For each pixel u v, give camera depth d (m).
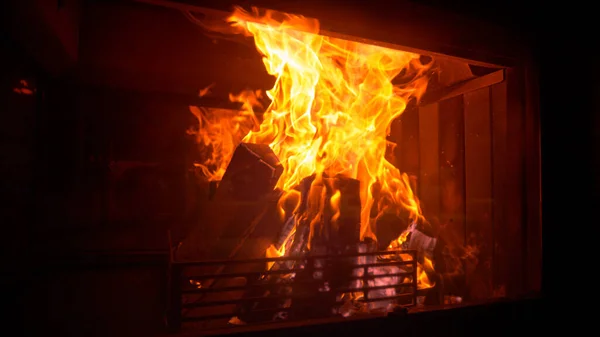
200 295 2.44
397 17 2.25
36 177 4.35
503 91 3.04
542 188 2.55
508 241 2.78
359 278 2.21
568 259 2.59
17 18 2.85
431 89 3.82
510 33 2.55
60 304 2.64
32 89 4.23
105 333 2.21
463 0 2.38
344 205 2.56
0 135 2.94
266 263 2.41
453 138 3.58
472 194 3.33
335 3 2.07
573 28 2.72
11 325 2.26
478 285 3.20
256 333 1.74
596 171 2.72
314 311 2.15
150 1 1.79
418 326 2.08
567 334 2.52
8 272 2.79
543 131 2.58
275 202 2.58
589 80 2.75
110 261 3.63
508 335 2.34
